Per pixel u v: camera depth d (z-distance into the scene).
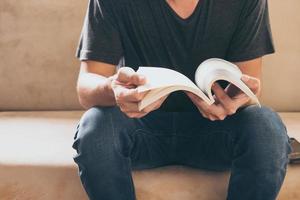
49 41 1.75
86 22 1.28
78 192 1.28
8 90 1.79
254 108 1.12
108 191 1.07
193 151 1.23
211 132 1.18
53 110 1.79
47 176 1.28
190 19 1.23
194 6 1.24
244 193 1.08
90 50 1.25
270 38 1.28
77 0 1.73
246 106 1.15
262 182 1.06
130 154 1.19
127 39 1.27
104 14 1.25
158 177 1.23
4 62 1.77
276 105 1.77
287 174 1.24
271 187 1.07
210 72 1.02
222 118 1.06
